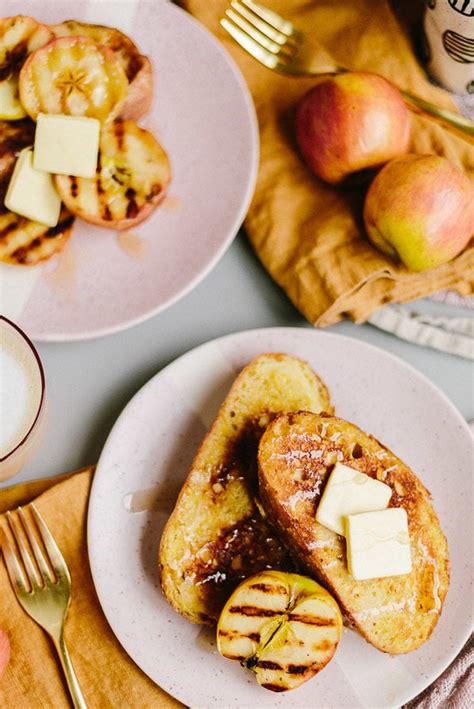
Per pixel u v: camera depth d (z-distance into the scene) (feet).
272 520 2.81
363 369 2.92
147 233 2.93
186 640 2.81
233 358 2.91
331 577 2.72
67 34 2.95
